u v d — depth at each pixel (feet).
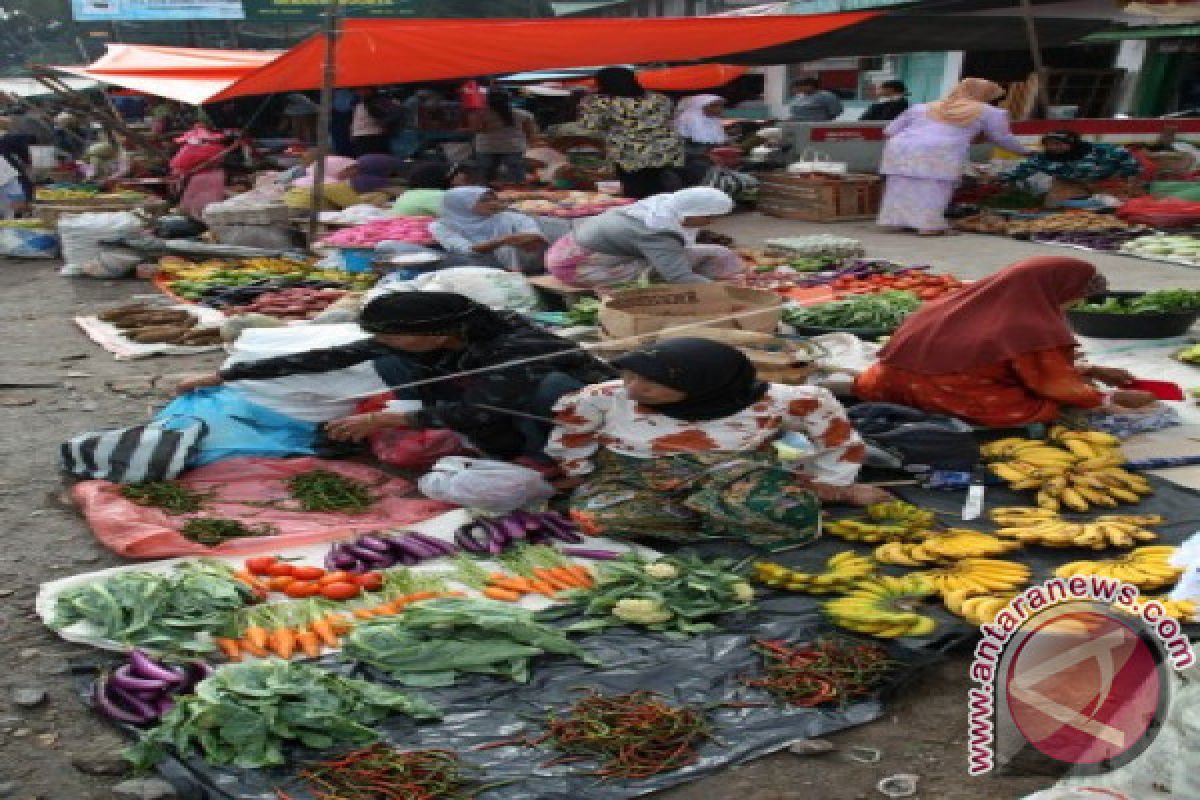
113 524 15.58
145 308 30.68
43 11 184.85
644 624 13.19
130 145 65.82
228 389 18.92
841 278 32.27
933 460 17.92
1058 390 18.57
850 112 87.15
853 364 23.27
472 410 16.97
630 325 20.92
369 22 37.27
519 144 54.13
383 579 14.12
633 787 10.41
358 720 11.22
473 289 26.78
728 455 15.48
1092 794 8.00
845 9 55.93
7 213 53.36
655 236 26.48
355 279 33.81
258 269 36.35
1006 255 38.78
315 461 18.38
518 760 10.78
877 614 12.88
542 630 12.73
